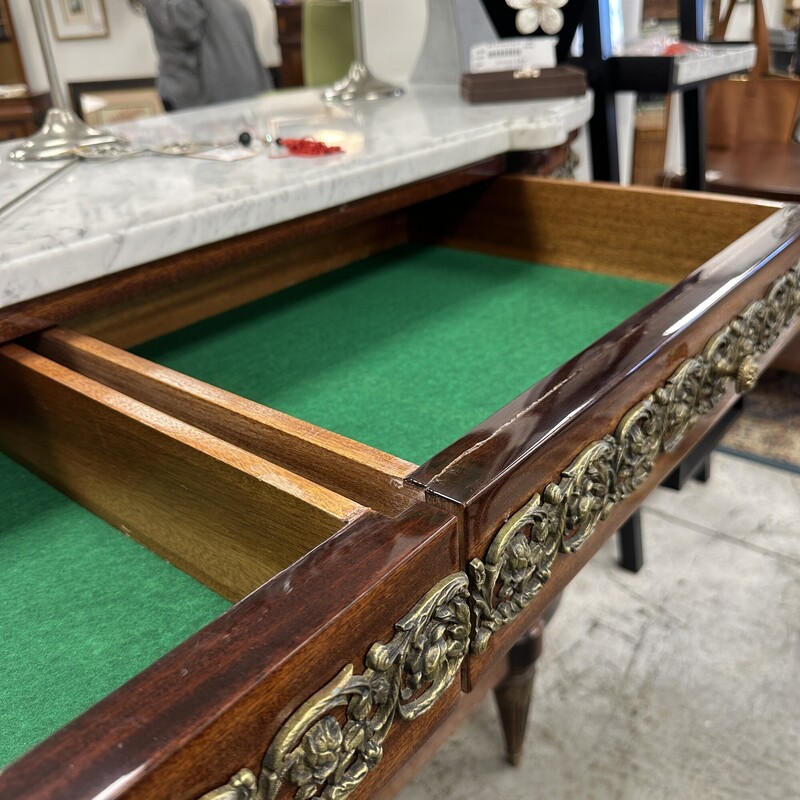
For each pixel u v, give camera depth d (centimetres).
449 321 87
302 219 83
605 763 108
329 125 107
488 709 119
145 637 47
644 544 147
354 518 38
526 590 48
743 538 147
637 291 92
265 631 31
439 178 96
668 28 226
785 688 117
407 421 66
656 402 58
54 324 64
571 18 132
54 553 54
